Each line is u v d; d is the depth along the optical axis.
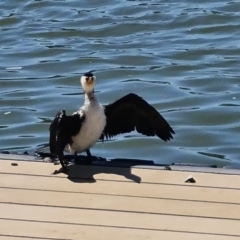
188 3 19.09
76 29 17.56
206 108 12.91
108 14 18.45
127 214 6.48
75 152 7.88
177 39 16.75
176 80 14.27
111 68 14.89
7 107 13.15
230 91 13.69
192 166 7.53
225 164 10.98
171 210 6.55
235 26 17.41
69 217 6.43
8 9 19.16
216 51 15.88
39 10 19.00
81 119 7.66
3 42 16.92
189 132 12.04
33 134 12.11
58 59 15.62
